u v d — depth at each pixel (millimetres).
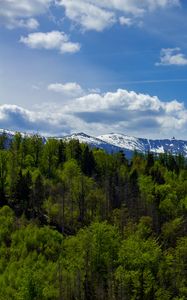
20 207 162625
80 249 122188
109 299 111938
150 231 147000
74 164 192875
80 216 164875
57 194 176000
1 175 177750
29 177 171875
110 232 122312
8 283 116125
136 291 108938
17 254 130000
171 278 121688
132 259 114062
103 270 117750
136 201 177625
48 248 133250
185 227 162625
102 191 181625
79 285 113188
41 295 104125
